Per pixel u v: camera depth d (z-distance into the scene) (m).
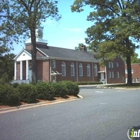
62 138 6.95
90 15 40.31
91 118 10.00
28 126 8.72
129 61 41.56
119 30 34.84
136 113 11.04
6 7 24.77
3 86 14.91
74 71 57.66
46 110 12.95
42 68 52.59
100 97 19.86
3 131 8.05
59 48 59.59
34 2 26.27
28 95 15.80
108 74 65.88
